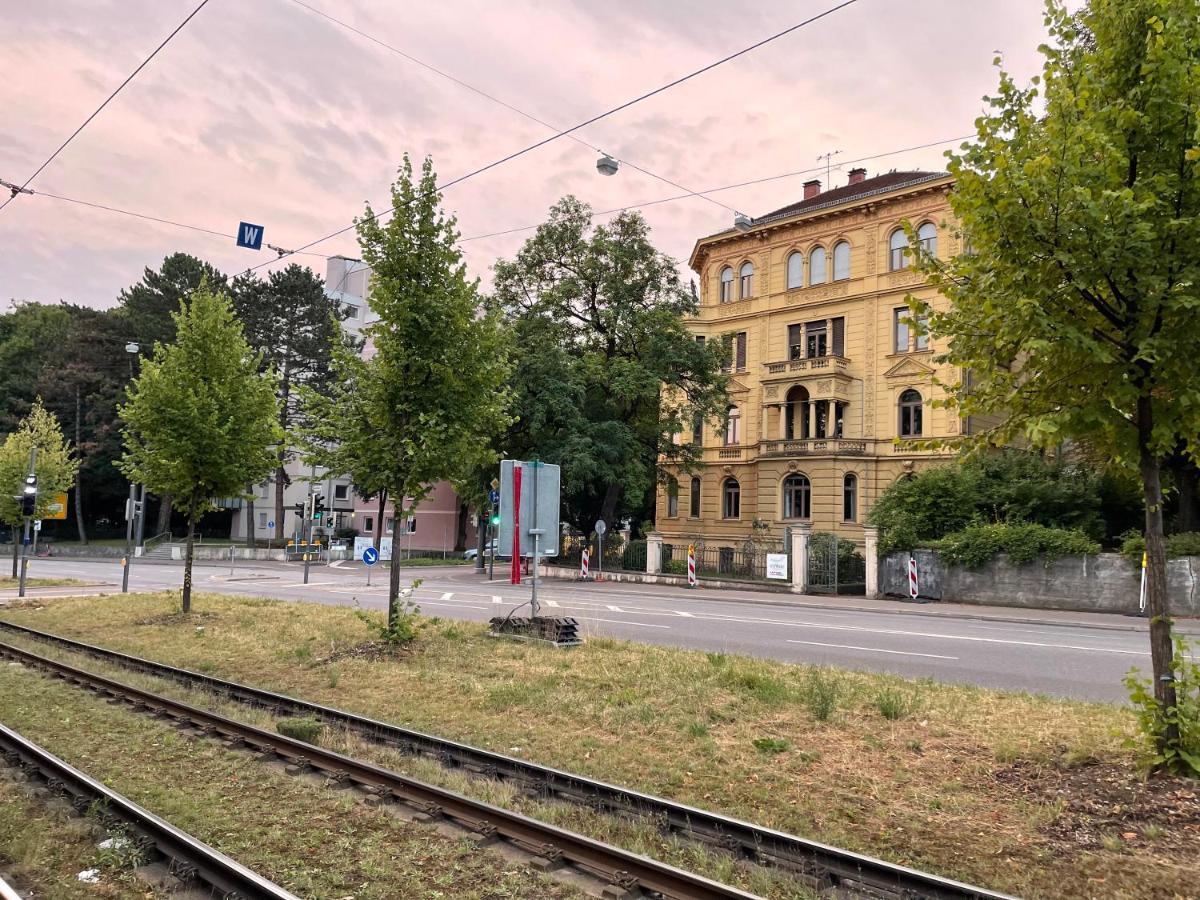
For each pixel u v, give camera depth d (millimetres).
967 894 4270
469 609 20094
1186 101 5434
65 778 6262
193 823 5469
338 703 9070
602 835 5273
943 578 24688
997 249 5988
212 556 56594
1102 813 5324
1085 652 13586
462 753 7039
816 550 27578
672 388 33594
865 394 35438
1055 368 6008
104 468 61594
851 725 7812
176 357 16516
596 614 19344
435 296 12008
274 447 17938
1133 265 5453
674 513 41938
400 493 12250
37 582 28438
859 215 36125
